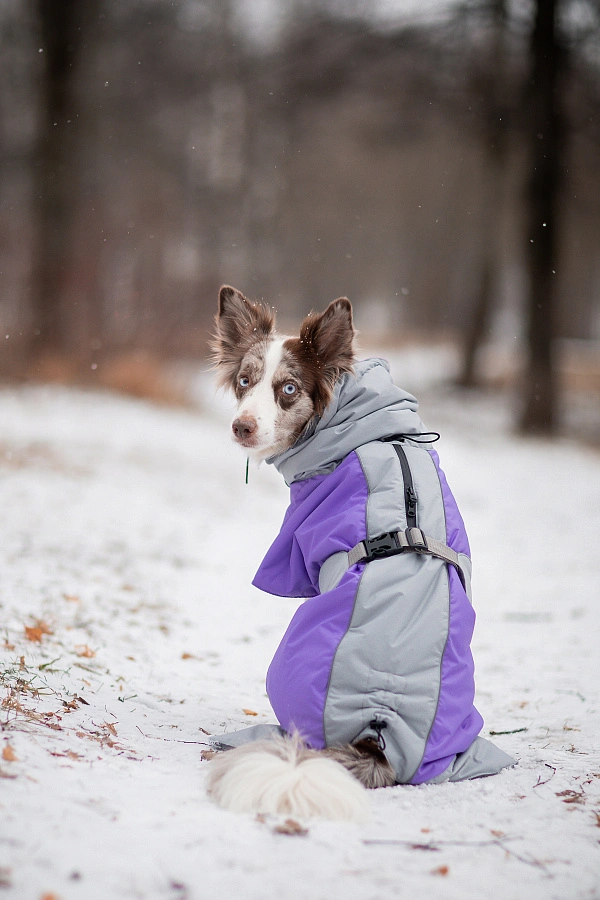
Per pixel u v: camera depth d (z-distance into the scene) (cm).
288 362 514
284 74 2373
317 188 3897
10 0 2206
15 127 2422
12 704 430
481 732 517
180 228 2923
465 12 2052
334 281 5372
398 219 4272
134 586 797
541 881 306
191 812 340
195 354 2438
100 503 1111
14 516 960
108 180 2573
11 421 1584
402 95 2302
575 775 424
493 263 3167
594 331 6322
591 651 689
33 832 291
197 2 2498
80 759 383
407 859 316
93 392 1984
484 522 1251
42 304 2120
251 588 868
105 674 548
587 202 2534
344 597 411
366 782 388
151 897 268
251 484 1448
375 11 2177
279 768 358
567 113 2081
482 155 2792
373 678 397
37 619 623
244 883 283
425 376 3503
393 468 449
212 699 541
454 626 415
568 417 2644
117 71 2452
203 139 3262
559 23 1995
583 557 1045
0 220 2475
